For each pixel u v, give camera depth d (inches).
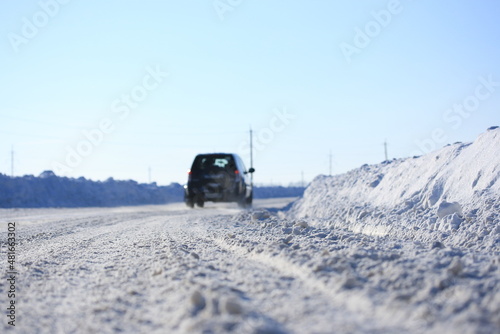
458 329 100.0
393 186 491.8
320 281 147.3
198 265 195.2
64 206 1200.2
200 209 820.6
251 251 225.3
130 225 469.1
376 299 124.5
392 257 178.4
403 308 113.5
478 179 358.0
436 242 230.5
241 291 145.9
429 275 144.3
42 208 1006.4
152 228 423.8
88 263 226.5
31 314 136.6
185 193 852.6
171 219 547.2
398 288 135.3
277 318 116.0
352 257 178.7
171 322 116.4
